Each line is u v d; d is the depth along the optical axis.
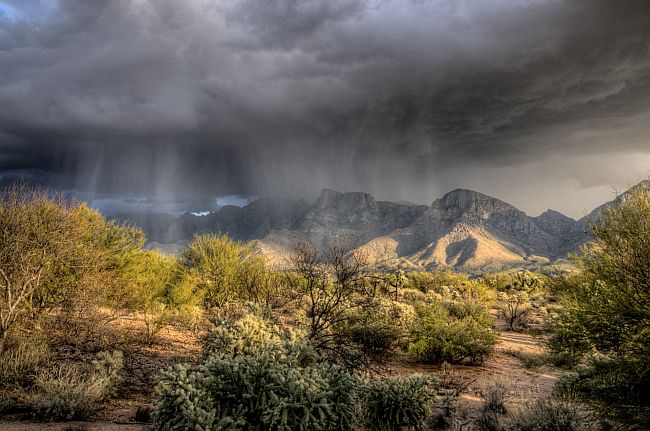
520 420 7.87
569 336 7.07
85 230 13.37
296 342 8.35
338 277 10.60
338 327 11.16
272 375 6.12
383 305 15.49
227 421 5.60
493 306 35.62
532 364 8.37
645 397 6.54
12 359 8.67
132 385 9.37
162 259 19.84
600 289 6.80
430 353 14.82
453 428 8.13
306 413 5.94
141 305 14.48
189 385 5.71
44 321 10.68
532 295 41.75
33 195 11.71
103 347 10.52
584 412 8.23
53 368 8.47
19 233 10.51
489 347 14.87
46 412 6.97
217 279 18.48
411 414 7.64
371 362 10.62
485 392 10.83
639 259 6.48
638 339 6.36
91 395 7.77
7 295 9.95
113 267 14.86
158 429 5.63
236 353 8.66
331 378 6.89
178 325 15.13
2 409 7.11
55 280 11.46
